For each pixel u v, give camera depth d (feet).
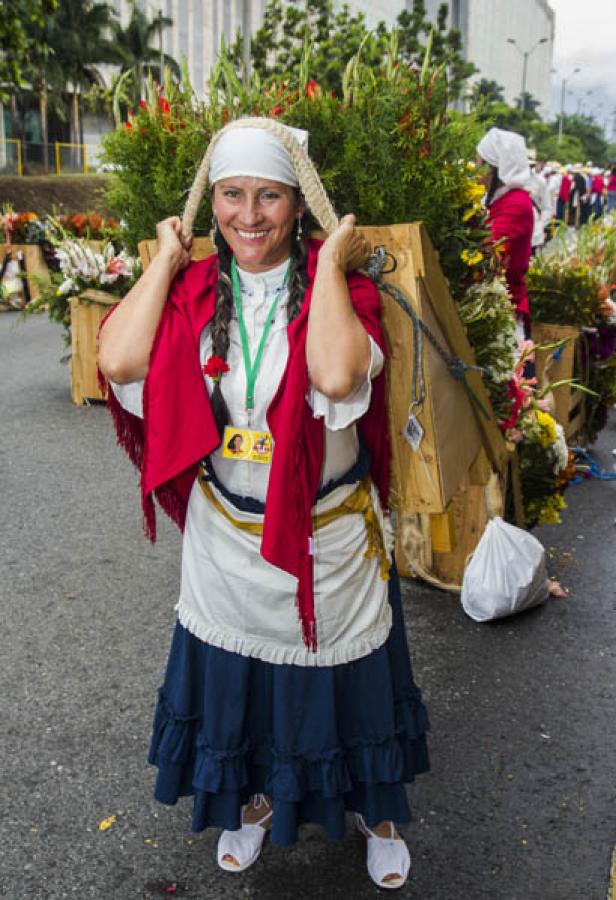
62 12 122.11
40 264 42.16
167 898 7.89
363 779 7.43
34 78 120.88
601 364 19.77
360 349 6.40
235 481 7.04
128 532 15.78
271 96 11.48
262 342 6.81
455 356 9.50
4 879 8.04
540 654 11.89
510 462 13.33
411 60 12.00
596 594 13.61
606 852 8.43
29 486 18.01
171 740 7.60
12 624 12.48
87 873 8.14
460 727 10.30
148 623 12.60
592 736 10.18
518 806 9.03
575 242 22.21
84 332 23.95
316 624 7.07
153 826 8.72
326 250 6.58
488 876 8.14
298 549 6.70
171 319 6.89
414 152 10.78
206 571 7.27
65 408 24.12
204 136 11.64
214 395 6.89
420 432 8.43
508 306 11.86
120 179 13.10
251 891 7.98
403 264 8.34
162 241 7.08
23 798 9.05
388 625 7.55
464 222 11.57
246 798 7.66
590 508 17.33
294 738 7.23
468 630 12.45
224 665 7.26
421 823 8.79
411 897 7.91
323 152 11.00
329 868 8.23
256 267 6.97
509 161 16.05
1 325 38.14
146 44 133.80
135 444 7.60
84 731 10.12
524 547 12.58
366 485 7.36
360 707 7.39
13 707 10.55
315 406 6.57
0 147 111.34
